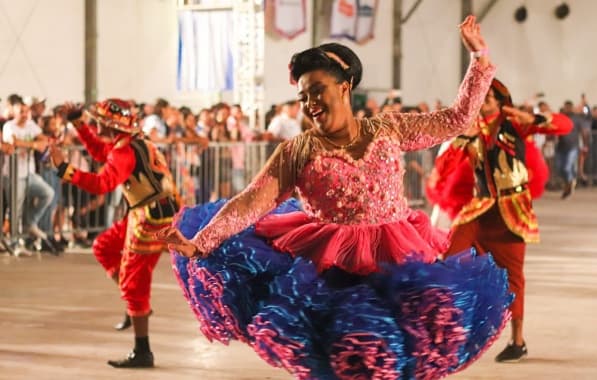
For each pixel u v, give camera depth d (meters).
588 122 24.33
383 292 4.37
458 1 27.48
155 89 19.39
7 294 10.09
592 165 24.78
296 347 4.31
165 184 7.26
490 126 7.20
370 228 4.56
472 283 4.27
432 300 4.20
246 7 16.67
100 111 7.26
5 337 8.14
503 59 28.55
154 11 19.30
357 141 4.59
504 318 4.55
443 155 7.44
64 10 17.53
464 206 7.30
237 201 4.57
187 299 4.80
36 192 12.67
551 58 29.33
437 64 26.94
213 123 15.44
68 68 17.69
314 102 4.52
